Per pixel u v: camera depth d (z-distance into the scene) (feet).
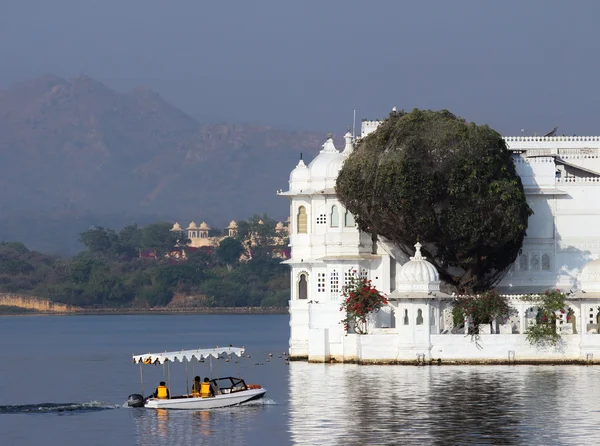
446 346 542.16
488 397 428.15
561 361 537.24
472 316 547.08
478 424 372.38
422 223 547.90
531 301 549.95
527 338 537.24
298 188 615.16
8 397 482.69
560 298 544.62
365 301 570.05
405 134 552.00
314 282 600.39
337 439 352.08
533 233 603.26
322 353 576.20
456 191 543.39
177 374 571.69
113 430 378.53
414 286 544.62
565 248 603.67
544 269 603.67
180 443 353.92
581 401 416.87
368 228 577.43
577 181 605.73
